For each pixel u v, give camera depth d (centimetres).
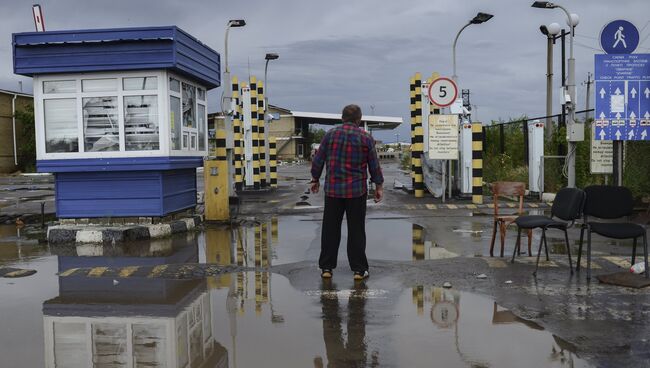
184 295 598
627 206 640
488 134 2430
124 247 902
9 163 4231
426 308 538
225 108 1448
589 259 640
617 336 457
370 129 2605
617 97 777
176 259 798
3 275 702
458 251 834
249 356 423
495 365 401
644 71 774
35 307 560
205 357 422
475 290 601
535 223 688
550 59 2236
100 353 437
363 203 654
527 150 1873
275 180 2233
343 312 528
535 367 397
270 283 646
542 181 1562
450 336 460
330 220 659
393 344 443
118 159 984
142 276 687
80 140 988
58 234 963
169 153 988
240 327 489
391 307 542
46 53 966
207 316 522
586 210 653
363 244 655
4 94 4194
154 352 437
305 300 570
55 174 1012
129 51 956
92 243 943
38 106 991
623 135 778
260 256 808
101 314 535
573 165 1184
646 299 561
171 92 1002
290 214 1298
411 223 1134
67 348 448
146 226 983
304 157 6512
